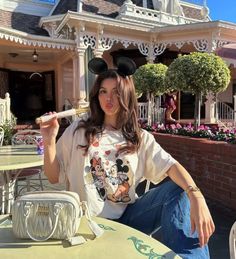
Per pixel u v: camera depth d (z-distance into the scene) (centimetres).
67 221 138
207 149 514
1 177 390
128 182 218
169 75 722
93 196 211
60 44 1203
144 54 1280
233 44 1209
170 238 185
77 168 216
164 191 212
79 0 1370
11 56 1422
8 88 1558
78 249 135
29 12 1535
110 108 220
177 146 618
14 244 138
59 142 223
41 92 1661
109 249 136
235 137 514
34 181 606
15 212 139
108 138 220
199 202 172
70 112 214
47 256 129
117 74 221
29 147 467
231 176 455
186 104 1467
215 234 371
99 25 1150
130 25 1186
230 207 460
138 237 150
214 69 673
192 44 1322
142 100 1280
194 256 177
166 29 1220
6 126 838
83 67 1160
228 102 1678
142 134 223
